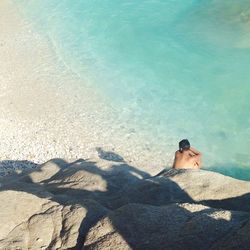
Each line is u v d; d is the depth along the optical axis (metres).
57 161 12.97
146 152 17.91
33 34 27.19
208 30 26.25
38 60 24.58
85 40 26.31
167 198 9.04
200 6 28.91
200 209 7.50
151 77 22.69
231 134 18.55
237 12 27.48
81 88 22.11
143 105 20.67
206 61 23.72
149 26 27.34
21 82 22.81
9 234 7.61
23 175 13.01
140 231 7.07
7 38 26.91
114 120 19.81
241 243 6.27
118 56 24.67
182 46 25.20
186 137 18.55
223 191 8.93
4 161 17.86
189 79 22.39
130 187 9.83
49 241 7.49
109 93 21.62
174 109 20.31
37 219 7.91
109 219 7.42
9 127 19.81
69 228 7.62
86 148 18.33
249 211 8.41
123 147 18.25
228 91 21.28
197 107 20.34
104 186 10.46
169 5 29.36
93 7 29.73
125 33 26.80
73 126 19.62
